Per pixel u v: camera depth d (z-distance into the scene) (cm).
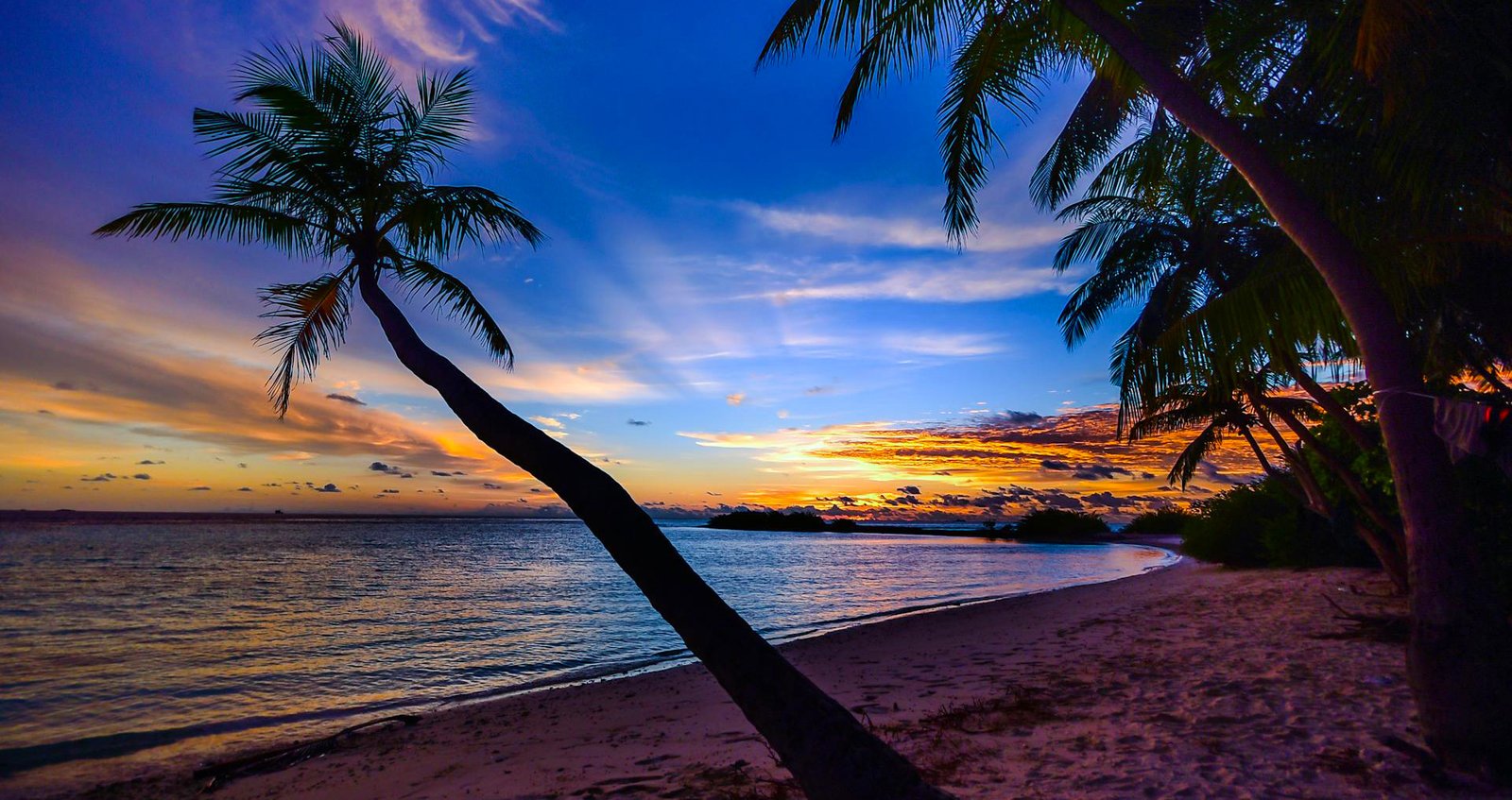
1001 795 489
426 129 611
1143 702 731
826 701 336
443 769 742
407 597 2883
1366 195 739
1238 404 1778
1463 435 465
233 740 971
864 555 6381
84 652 1672
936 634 1550
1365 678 752
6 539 8231
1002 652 1194
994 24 709
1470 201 701
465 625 2125
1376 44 482
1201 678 822
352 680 1387
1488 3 555
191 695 1254
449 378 392
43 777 808
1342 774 487
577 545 8319
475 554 6219
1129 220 1488
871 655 1298
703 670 1314
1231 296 713
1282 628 1150
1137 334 1405
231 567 4481
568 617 2311
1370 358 509
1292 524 2283
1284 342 718
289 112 555
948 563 5222
